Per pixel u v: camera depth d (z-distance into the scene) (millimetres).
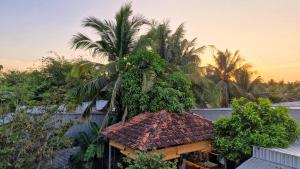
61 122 11078
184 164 10609
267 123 8359
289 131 8219
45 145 9656
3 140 9133
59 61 19812
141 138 8336
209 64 28844
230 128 8844
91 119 14789
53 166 11016
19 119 9617
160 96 10648
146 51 12055
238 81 29703
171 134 8758
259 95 29406
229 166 9648
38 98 12930
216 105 17750
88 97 13688
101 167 12125
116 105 13141
